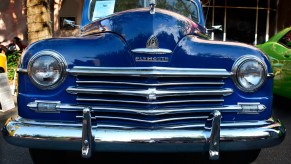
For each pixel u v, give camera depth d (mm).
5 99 6480
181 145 2848
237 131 2961
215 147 2836
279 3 15734
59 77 2990
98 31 3250
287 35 6359
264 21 15812
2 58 7191
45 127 2936
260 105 3102
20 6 13648
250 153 3775
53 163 3635
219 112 2832
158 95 2902
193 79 3020
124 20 3094
